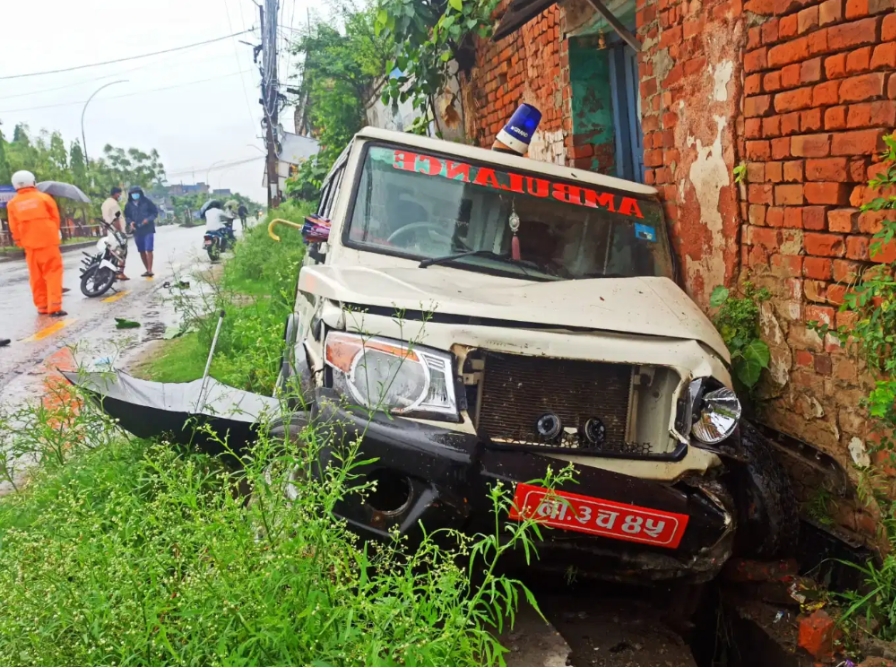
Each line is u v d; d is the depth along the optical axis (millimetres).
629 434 3396
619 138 7000
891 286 3174
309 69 19484
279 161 31734
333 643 2270
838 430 3695
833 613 3408
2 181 40094
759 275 4223
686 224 4883
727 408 3289
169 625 2291
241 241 19906
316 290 3590
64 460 4434
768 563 3613
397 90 10203
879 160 3318
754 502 3520
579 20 6688
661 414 3367
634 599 3633
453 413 3109
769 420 4191
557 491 3016
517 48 8312
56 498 3506
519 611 3398
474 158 4547
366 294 3336
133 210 16875
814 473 3836
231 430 3652
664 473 3242
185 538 2547
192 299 10438
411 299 3305
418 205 4344
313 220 4367
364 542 2965
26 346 9391
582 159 7055
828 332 3691
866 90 3363
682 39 4891
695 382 3307
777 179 4016
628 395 3383
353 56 17109
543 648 3113
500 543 3096
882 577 3223
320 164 20641
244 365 6008
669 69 5082
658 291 3938
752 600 3605
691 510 3139
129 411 3742
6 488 5012
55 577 2354
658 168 5281
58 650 2256
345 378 3191
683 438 3260
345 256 4133
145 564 2449
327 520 2604
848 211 3521
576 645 3299
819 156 3686
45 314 11883
